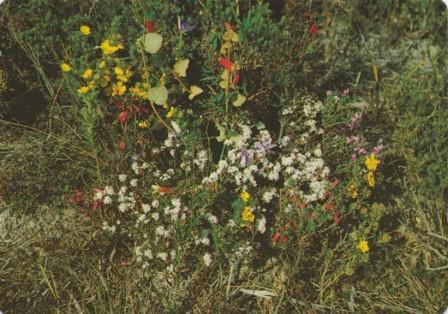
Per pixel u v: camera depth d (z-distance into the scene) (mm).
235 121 1779
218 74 1817
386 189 1869
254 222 1655
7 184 1759
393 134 1954
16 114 1949
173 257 1610
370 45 2242
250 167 1670
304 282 1659
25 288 1627
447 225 1808
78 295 1634
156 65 1734
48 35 1907
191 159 1737
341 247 1696
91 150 1808
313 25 1890
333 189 1662
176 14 1881
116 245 1700
